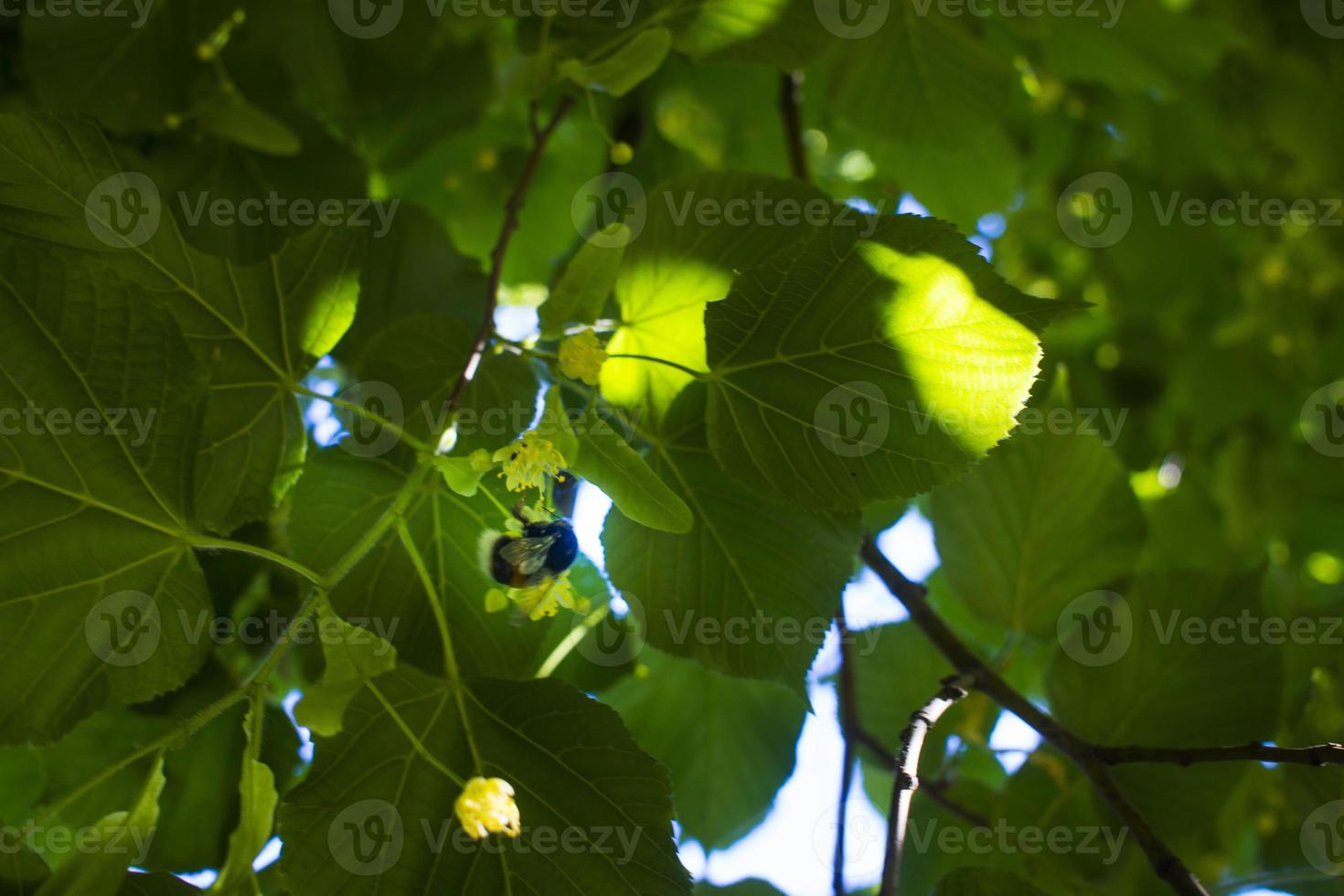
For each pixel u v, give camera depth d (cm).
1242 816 62
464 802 49
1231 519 116
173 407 50
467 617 54
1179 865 52
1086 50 88
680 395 53
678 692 66
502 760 52
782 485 51
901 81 69
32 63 63
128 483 50
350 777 51
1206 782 58
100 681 50
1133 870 59
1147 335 121
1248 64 97
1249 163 110
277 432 53
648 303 53
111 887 48
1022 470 60
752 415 52
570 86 59
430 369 55
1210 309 120
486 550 50
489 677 52
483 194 84
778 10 58
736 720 66
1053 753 59
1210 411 120
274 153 64
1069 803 59
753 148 82
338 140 66
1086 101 101
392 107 70
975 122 69
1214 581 59
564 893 51
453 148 82
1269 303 120
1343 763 52
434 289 63
